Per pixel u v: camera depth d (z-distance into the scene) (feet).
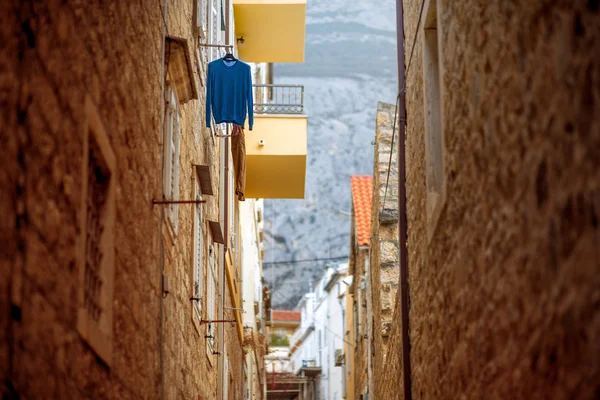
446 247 32.96
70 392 21.31
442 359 34.83
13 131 17.58
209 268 55.42
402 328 46.19
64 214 20.95
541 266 19.85
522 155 21.36
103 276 25.49
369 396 90.07
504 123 23.22
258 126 88.12
